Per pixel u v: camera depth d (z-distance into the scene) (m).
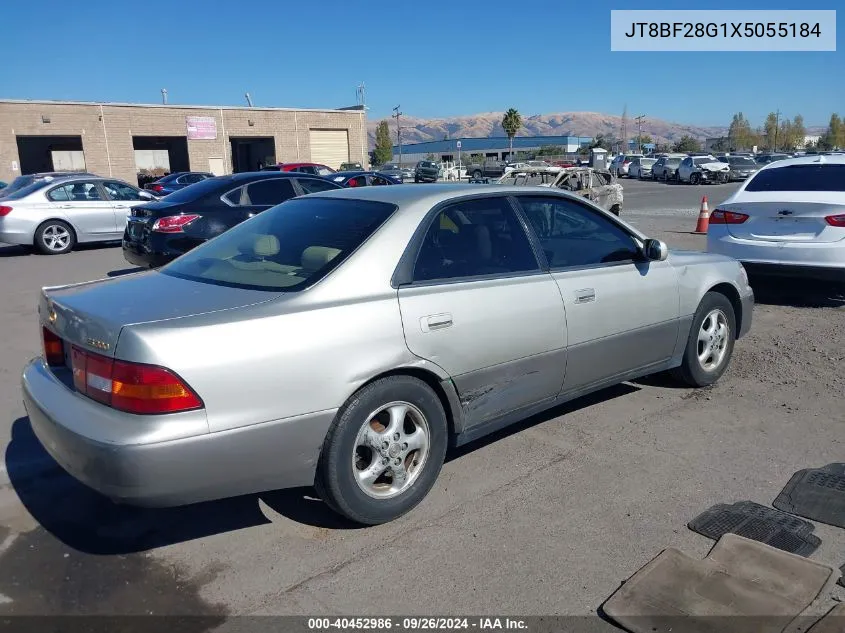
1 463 4.16
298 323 3.03
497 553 3.17
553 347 3.97
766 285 9.02
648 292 4.53
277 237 3.76
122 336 2.78
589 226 4.45
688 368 5.03
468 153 111.12
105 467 2.73
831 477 3.79
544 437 4.40
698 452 4.14
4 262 12.61
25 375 3.47
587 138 114.62
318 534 3.37
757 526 3.33
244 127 42.66
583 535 3.30
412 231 3.55
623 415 4.73
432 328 3.40
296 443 3.03
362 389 3.22
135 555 3.22
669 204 23.72
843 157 7.94
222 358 2.84
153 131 39.66
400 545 3.26
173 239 8.85
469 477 3.89
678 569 2.98
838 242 7.08
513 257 3.93
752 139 119.44
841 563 3.04
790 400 4.94
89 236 14.02
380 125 88.06
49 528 3.46
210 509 3.62
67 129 37.06
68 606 2.86
